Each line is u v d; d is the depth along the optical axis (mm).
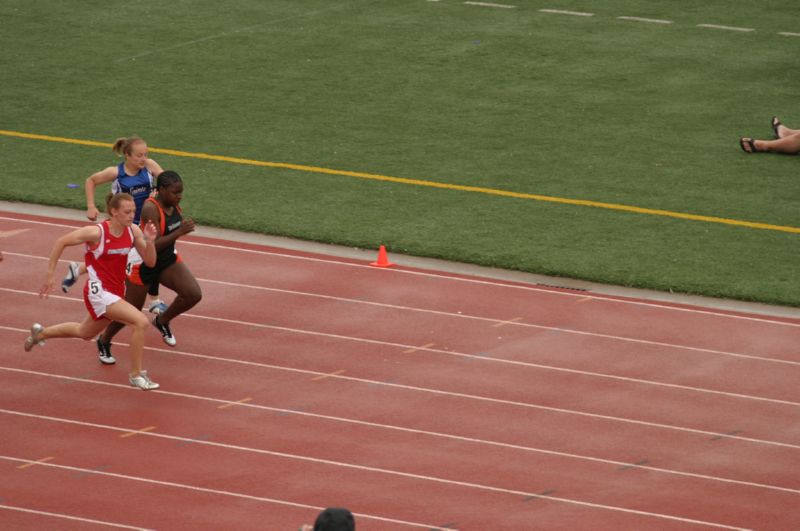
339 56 76625
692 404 36750
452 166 59406
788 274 47188
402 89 70938
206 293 44469
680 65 75000
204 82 71938
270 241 50031
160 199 37500
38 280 45469
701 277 46781
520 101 69062
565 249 49469
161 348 39938
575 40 79438
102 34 80812
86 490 31266
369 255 48688
